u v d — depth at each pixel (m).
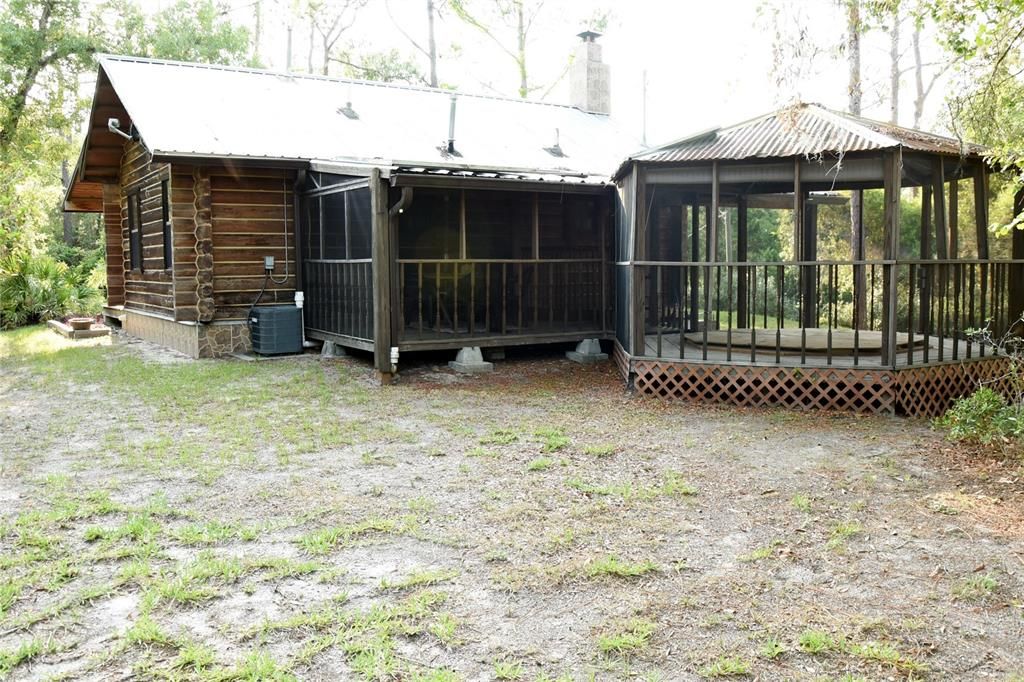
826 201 14.41
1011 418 7.36
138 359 12.85
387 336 10.70
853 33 12.73
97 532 4.90
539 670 3.43
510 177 11.79
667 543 4.92
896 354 8.92
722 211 23.23
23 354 14.21
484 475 6.40
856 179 8.92
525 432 7.92
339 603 4.04
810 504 5.68
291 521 5.23
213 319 13.01
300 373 11.28
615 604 4.07
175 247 12.80
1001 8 7.89
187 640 3.62
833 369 8.97
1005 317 10.46
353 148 13.98
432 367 11.96
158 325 14.69
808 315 14.10
